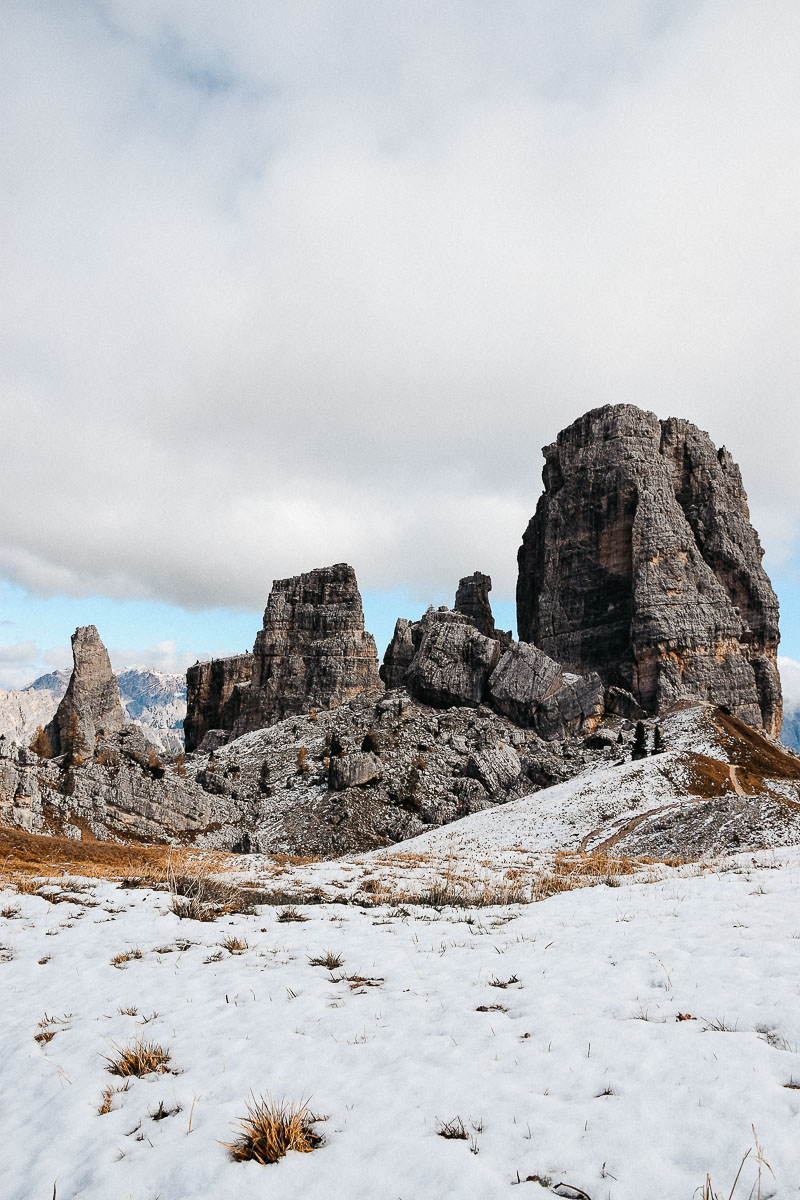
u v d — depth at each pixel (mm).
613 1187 4863
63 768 78312
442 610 155875
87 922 16031
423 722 125938
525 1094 6277
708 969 9430
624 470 160625
